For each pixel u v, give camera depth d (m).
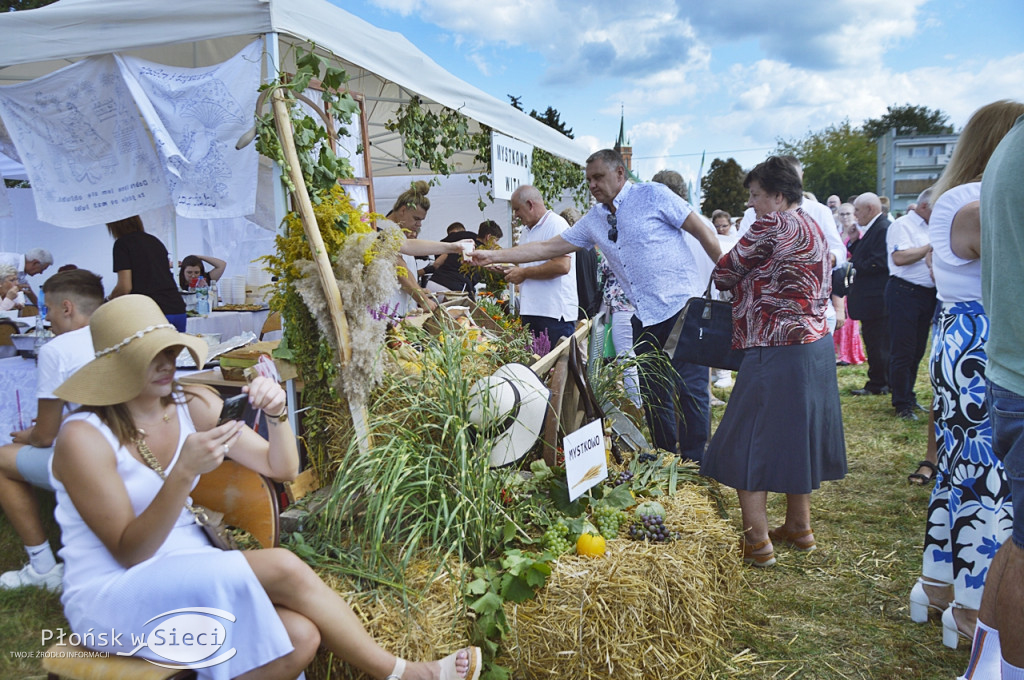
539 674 2.44
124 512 1.94
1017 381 1.99
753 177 3.39
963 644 2.88
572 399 3.52
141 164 3.85
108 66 3.66
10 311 6.06
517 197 5.79
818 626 3.07
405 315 4.11
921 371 8.84
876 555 3.72
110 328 1.97
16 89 3.76
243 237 7.70
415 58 4.78
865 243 7.27
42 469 2.99
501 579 2.52
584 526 2.79
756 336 3.31
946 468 2.91
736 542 3.11
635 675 2.46
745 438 3.38
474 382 3.05
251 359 3.32
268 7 3.24
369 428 2.88
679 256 4.36
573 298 5.89
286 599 2.02
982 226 2.15
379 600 2.34
